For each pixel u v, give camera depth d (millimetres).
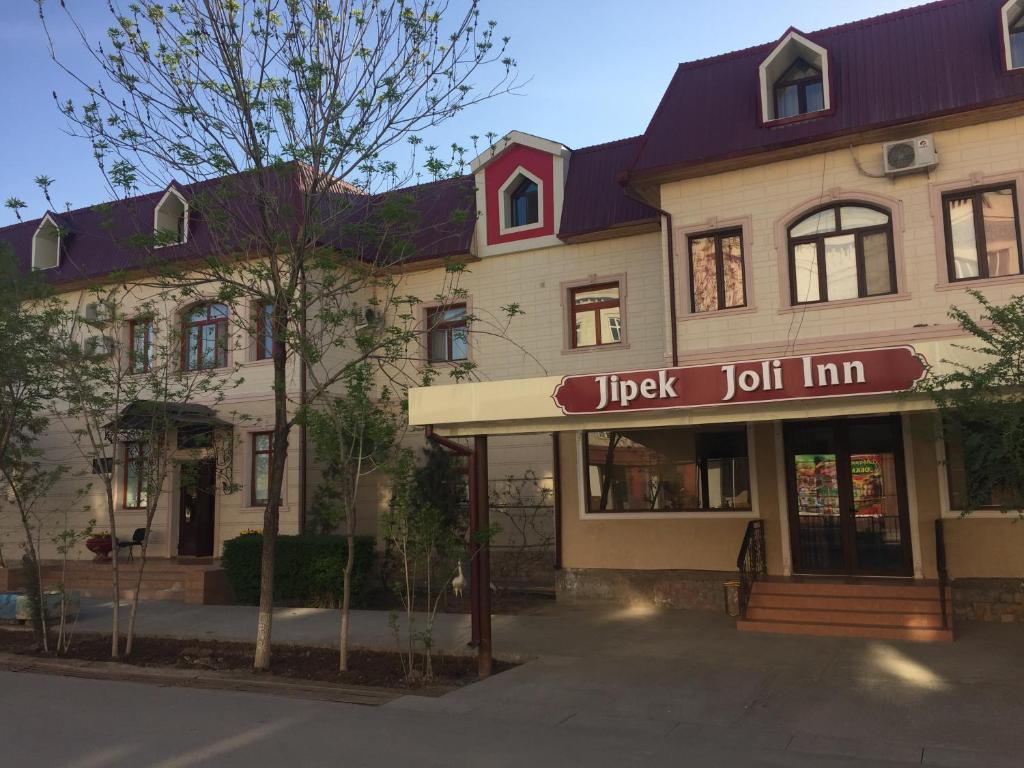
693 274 14039
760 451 14016
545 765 6383
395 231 12781
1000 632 11258
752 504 13984
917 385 7953
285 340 11094
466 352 18469
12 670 11086
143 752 6801
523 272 18250
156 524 19734
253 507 18578
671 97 15023
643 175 14117
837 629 11414
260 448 18844
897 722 7414
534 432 10023
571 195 18031
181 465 13961
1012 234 12062
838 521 13398
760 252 13430
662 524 14773
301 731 7484
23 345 13344
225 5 10969
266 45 11133
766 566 13617
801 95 13859
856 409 8406
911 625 11211
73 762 6523
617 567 15023
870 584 12258
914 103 12586
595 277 17516
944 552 11453
